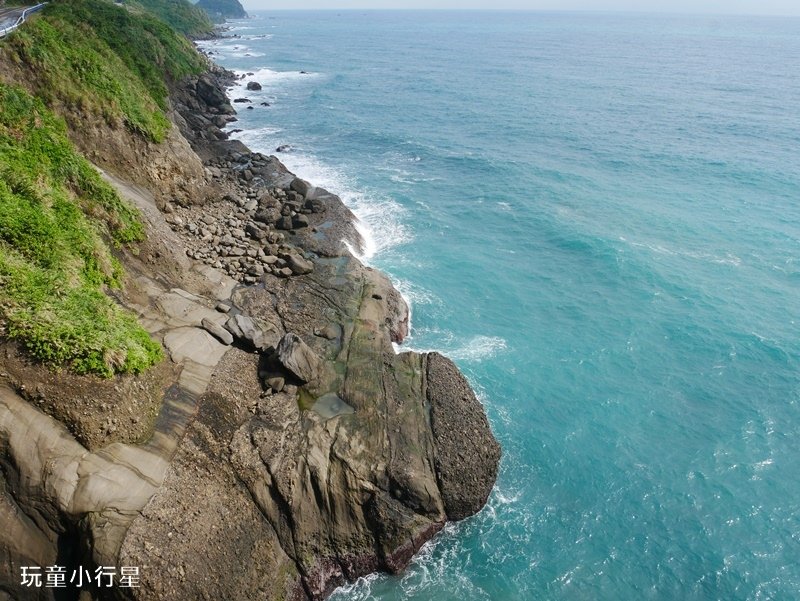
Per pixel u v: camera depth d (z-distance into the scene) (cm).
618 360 3186
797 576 2130
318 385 2509
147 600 1617
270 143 6631
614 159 6316
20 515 1639
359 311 3072
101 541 1616
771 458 2605
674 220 4753
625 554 2220
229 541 1862
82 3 6350
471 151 6581
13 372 1741
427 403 2534
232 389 2333
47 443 1709
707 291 3769
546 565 2172
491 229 4625
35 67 3047
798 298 3688
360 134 7169
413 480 2181
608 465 2577
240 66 12888
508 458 2595
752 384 3020
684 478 2516
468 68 13238
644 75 11956
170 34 8056
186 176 3850
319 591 1977
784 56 15700
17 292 1872
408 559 2109
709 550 2230
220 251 3388
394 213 4809
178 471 1941
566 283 3888
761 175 5734
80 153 3012
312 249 3684
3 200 2122
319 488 2080
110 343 1977
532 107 8856
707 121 7869
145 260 2798
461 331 3369
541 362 3155
